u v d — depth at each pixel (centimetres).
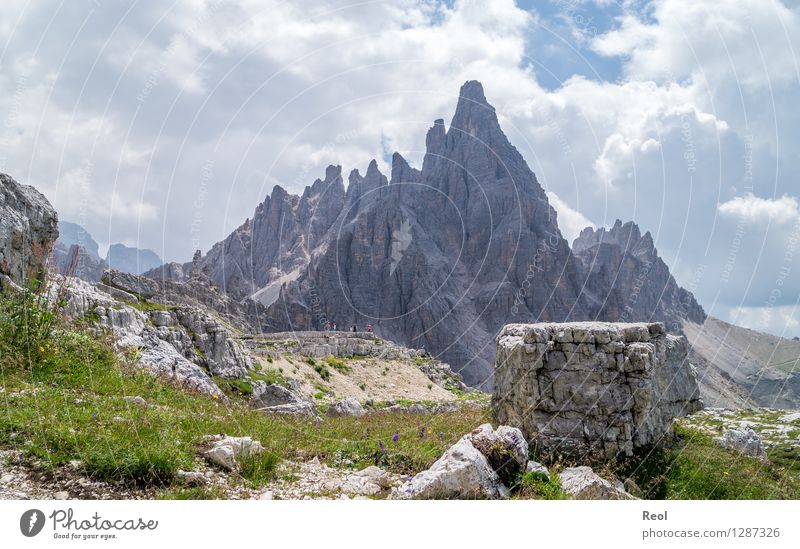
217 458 1071
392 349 7550
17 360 1466
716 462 1455
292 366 5278
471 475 1007
